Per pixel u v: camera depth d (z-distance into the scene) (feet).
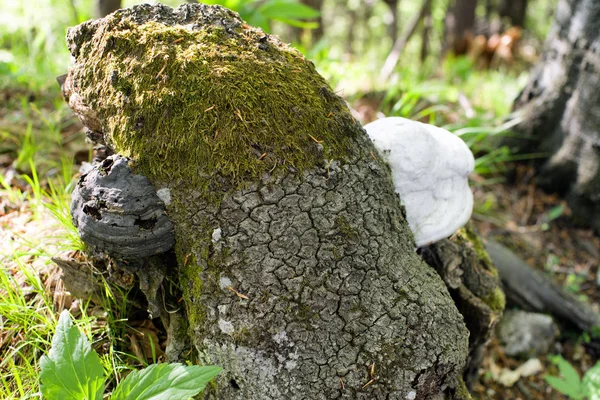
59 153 4.31
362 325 2.65
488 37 16.06
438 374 2.73
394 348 2.66
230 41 2.82
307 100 2.77
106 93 2.76
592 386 3.79
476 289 3.47
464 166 3.14
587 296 4.80
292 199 2.65
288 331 2.60
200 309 2.64
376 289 2.69
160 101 2.66
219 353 2.62
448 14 16.83
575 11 4.99
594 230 5.25
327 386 2.61
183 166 2.64
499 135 5.78
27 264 3.24
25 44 7.09
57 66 5.96
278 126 2.69
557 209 5.33
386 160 2.94
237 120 2.66
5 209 3.73
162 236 2.65
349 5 22.85
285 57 2.88
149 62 2.70
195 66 2.70
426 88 6.31
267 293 2.61
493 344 4.35
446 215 3.08
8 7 7.84
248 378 2.60
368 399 2.63
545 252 5.08
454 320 2.81
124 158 2.66
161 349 3.01
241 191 2.63
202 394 2.67
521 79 10.28
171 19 2.86
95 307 3.08
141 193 2.62
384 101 5.85
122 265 2.78
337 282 2.65
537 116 5.46
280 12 5.70
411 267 2.80
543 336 4.39
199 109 2.66
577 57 5.01
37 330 2.99
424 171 2.96
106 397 2.79
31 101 5.04
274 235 2.63
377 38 24.99
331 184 2.70
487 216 5.27
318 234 2.66
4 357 2.97
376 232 2.75
